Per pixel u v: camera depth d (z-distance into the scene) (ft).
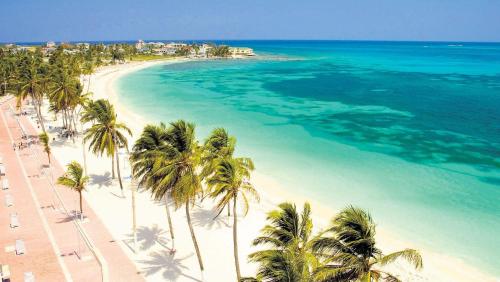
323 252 67.05
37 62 376.89
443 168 179.32
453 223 128.47
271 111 313.53
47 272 99.45
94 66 573.33
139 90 419.54
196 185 89.66
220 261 108.27
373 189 156.46
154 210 138.31
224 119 282.15
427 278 100.48
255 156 197.47
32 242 113.80
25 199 144.56
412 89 427.74
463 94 390.01
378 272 66.74
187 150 90.89
